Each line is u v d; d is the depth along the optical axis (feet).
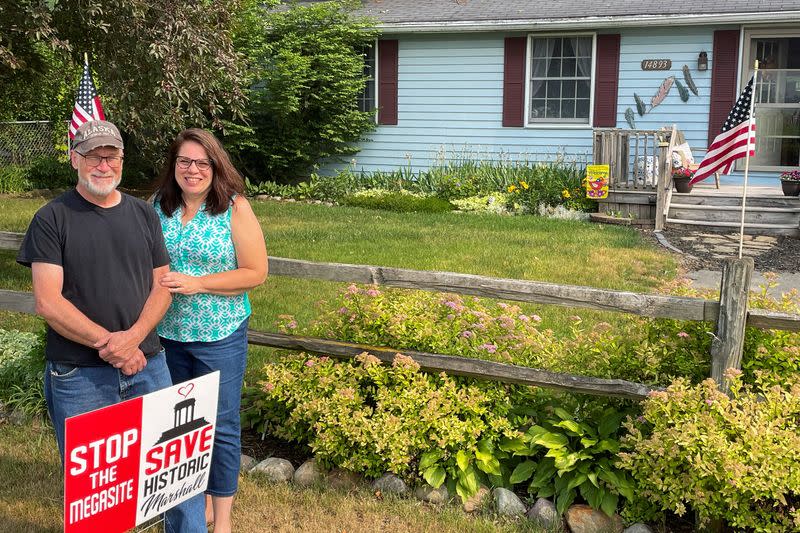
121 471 8.04
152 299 9.45
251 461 12.91
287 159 50.19
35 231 8.79
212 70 25.79
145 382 9.59
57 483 12.27
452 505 11.72
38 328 19.83
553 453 11.44
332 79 48.52
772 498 10.18
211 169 10.06
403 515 11.38
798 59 42.57
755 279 28.40
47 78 30.27
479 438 12.29
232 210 10.25
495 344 13.04
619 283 25.99
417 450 12.26
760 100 43.39
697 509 10.79
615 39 44.98
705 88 43.93
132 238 9.25
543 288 11.75
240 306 10.53
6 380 15.49
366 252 30.48
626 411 12.10
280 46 49.11
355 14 50.88
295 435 13.06
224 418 10.49
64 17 23.52
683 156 39.99
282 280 25.88
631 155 45.91
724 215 38.40
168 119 26.25
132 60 24.30
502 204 44.75
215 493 10.61
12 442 13.64
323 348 13.12
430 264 28.25
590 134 46.55
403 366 12.26
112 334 9.04
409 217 40.81
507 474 12.12
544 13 45.80
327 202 47.44
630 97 45.42
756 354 11.52
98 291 9.00
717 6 43.01
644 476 10.74
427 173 48.91
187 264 10.22
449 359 12.28
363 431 11.98
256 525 11.21
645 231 38.11
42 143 53.83
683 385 11.07
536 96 47.55
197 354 10.33
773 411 10.57
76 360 9.09
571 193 44.09
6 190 48.85
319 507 11.64
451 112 49.16
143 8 23.17
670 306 11.25
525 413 12.61
